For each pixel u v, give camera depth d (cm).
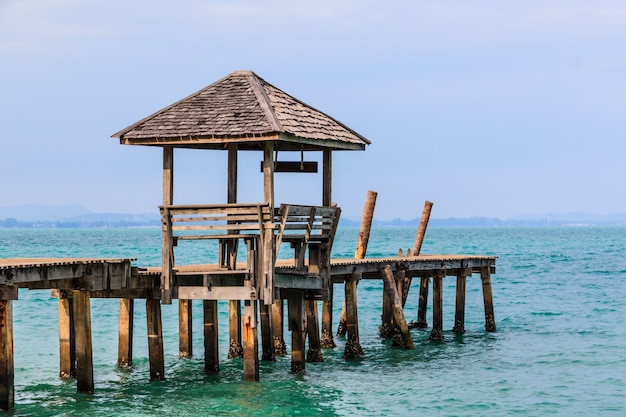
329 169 2497
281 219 2200
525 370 2641
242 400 2170
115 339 3203
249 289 2175
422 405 2200
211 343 2491
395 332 2984
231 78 2394
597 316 4016
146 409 2077
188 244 13600
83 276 2045
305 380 2406
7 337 1789
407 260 3003
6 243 14250
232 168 2358
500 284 5909
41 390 2272
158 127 2250
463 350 2989
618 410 2178
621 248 12338
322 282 2456
